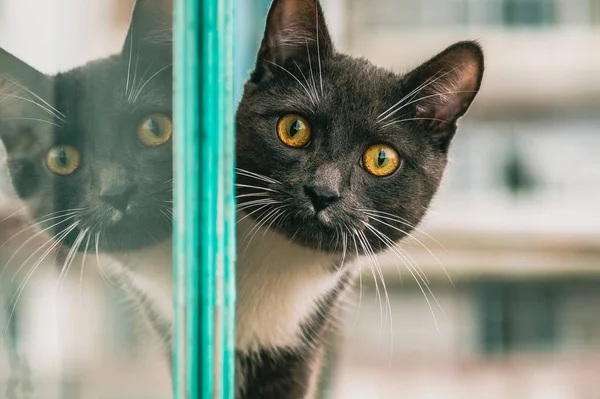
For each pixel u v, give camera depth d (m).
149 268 0.86
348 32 1.93
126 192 0.86
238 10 1.04
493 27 2.10
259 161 1.03
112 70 0.87
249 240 1.04
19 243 0.90
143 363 0.82
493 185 2.07
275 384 1.12
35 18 0.87
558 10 2.10
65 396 0.80
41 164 0.91
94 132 0.88
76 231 0.89
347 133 1.04
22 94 0.89
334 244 1.05
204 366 0.64
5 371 0.81
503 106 2.08
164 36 0.82
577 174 2.10
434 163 1.13
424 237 1.64
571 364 2.11
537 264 2.07
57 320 0.85
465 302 2.06
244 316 1.07
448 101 1.12
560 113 2.10
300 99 1.04
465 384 2.05
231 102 0.66
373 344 1.97
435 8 2.04
